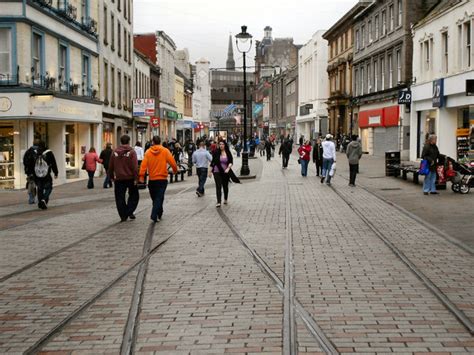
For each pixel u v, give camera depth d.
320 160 29.06
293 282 8.21
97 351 5.71
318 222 13.81
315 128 75.31
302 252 10.30
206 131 110.06
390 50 45.59
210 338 5.98
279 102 107.81
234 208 16.77
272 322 6.47
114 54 41.16
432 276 8.51
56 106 27.59
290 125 95.50
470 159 21.80
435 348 5.63
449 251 10.30
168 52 69.75
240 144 59.59
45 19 27.20
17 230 13.27
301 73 85.12
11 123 25.45
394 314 6.71
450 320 6.49
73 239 11.98
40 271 9.15
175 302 7.32
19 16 24.58
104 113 37.81
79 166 33.84
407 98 40.16
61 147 29.77
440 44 35.00
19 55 24.73
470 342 5.80
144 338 6.02
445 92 34.00
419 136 39.75
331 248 10.65
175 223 13.94
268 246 10.93
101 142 36.66
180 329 6.28
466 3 31.17
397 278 8.39
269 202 18.11
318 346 5.71
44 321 6.67
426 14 41.62
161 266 9.38
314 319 6.55
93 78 35.44
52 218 15.30
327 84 73.69
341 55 63.19
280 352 5.57
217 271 8.97
